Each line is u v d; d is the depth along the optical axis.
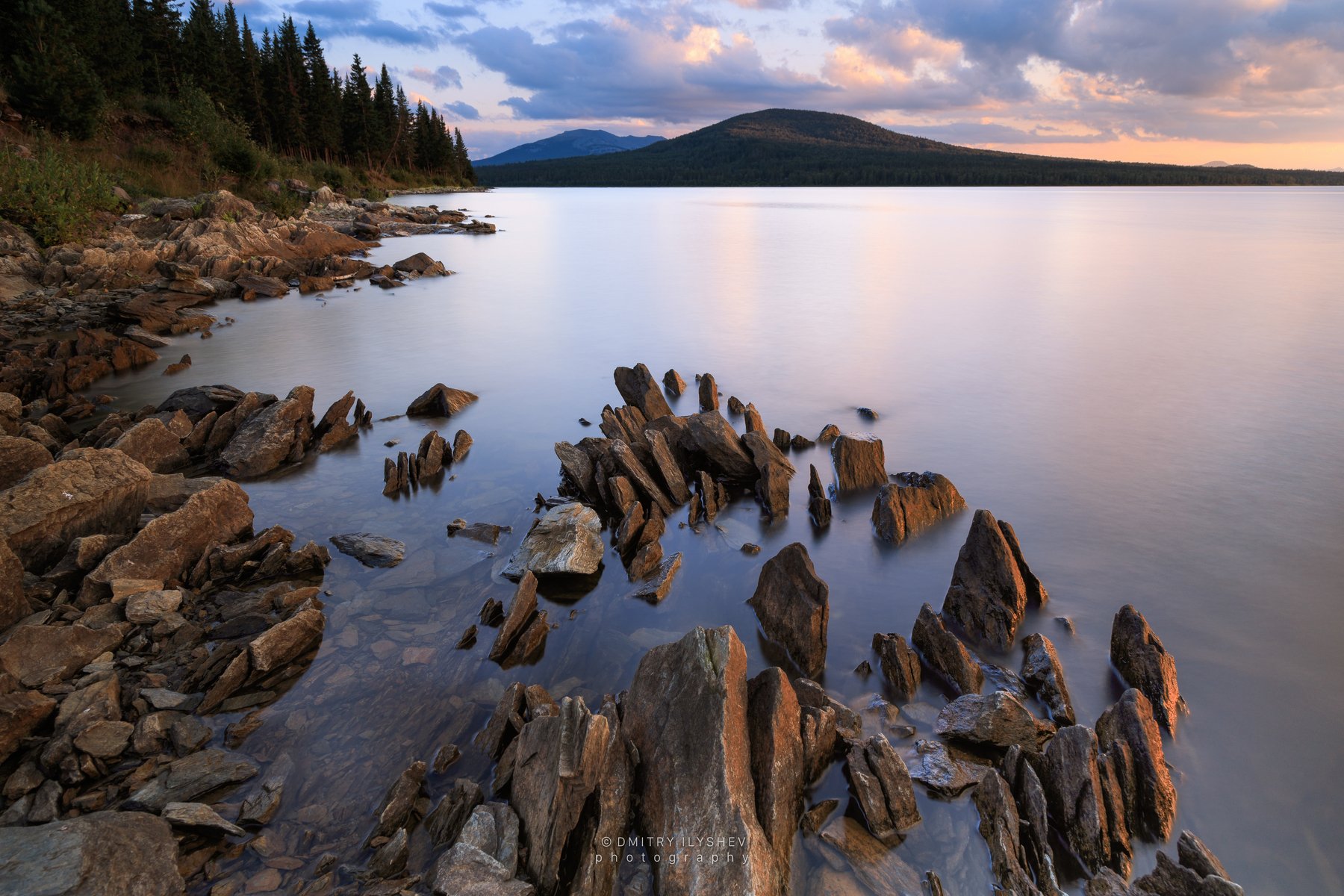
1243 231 73.69
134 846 5.45
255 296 35.72
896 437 16.27
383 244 62.19
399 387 20.62
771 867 5.50
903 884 5.70
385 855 5.71
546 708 7.10
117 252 34.97
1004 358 23.38
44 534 9.63
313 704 7.61
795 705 6.74
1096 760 6.21
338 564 10.50
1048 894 5.62
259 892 5.46
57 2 59.81
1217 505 12.55
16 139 46.84
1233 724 7.47
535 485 13.54
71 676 7.68
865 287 38.50
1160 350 24.14
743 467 13.61
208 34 87.81
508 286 40.19
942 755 6.84
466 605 9.53
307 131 105.94
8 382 18.33
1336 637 8.87
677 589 10.04
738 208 121.75
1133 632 8.17
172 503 11.10
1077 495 13.12
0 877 5.00
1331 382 20.17
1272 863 5.95
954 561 10.91
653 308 33.28
